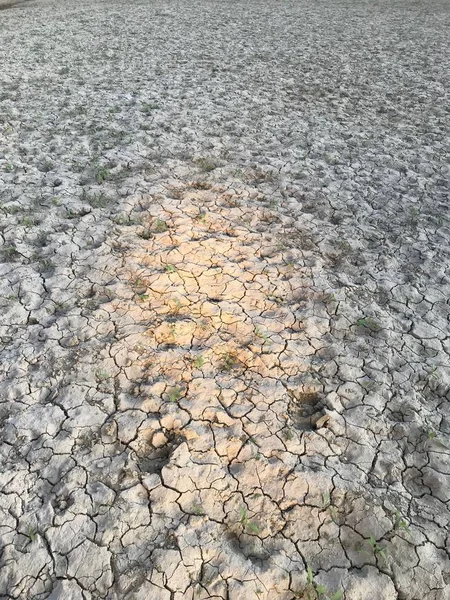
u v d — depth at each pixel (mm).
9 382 3271
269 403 3162
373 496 2699
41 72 9891
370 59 11320
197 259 4434
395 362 3543
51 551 2449
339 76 9977
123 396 3197
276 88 9141
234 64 10680
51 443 2918
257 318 3828
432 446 2994
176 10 18000
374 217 5242
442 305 4086
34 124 7234
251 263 4426
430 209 5422
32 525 2541
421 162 6391
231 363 3422
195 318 3807
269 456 2859
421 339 3754
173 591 2312
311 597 2312
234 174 5992
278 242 4758
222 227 4961
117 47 12102
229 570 2383
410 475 2869
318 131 7305
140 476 2770
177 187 5652
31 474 2771
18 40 12859
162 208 5195
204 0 20969
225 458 2846
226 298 4023
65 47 12086
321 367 3439
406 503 2705
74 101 8227
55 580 2359
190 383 3271
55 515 2580
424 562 2455
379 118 7867
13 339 3621
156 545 2467
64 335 3637
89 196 5344
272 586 2344
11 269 4285
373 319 3873
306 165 6254
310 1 20969
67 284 4125
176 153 6469
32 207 5141
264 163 6266
